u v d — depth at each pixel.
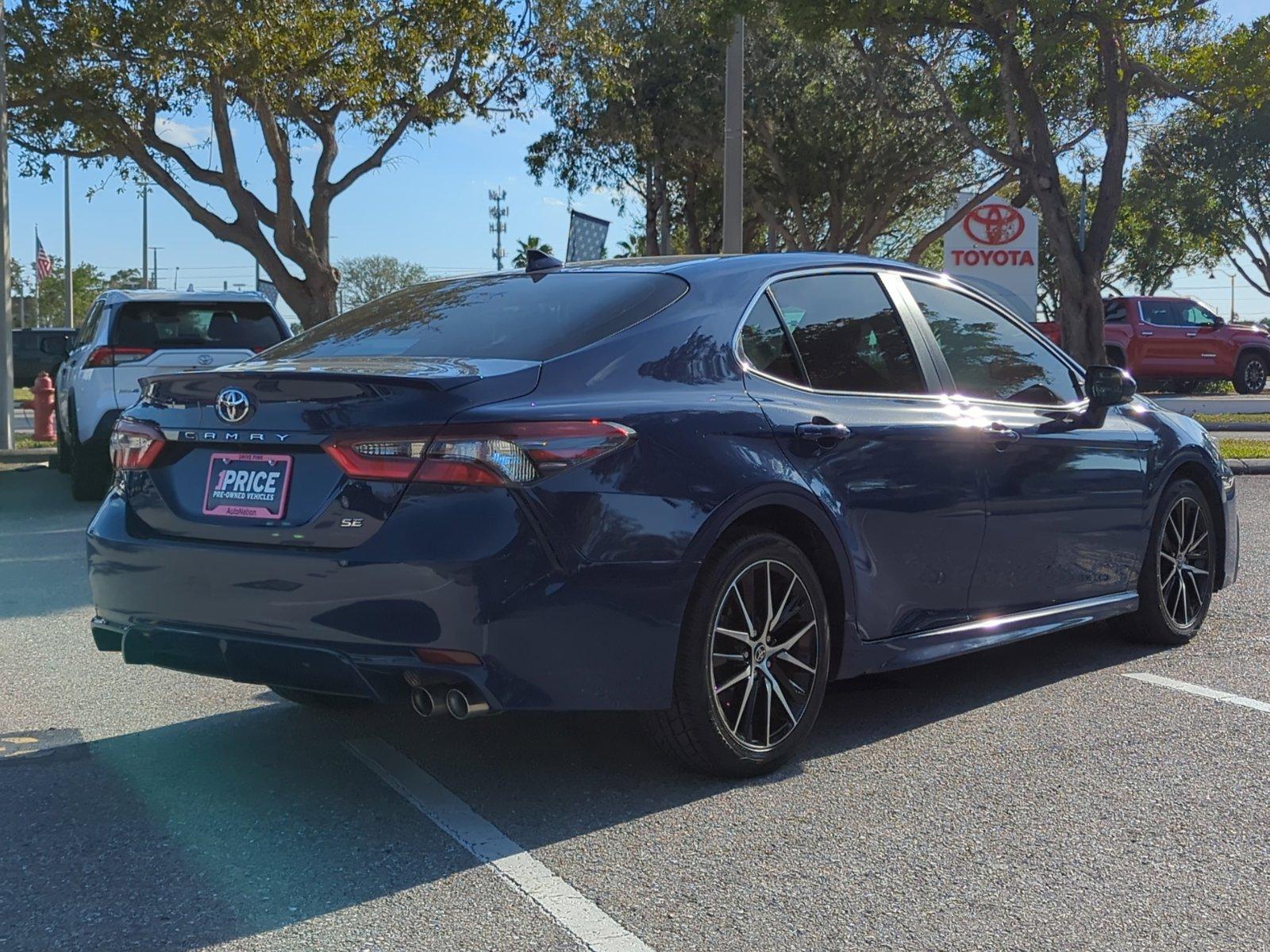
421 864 3.29
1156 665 5.47
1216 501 6.07
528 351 3.76
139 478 3.96
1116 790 3.86
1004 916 2.98
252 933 2.89
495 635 3.33
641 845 3.42
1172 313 27.62
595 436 3.50
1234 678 5.23
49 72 17.38
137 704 4.87
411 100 20.09
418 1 18.84
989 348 5.04
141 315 11.20
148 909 3.02
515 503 3.37
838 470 4.12
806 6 16.89
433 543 3.32
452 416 3.38
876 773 4.02
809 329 4.33
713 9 16.48
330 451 3.48
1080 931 2.90
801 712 4.05
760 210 32.44
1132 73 17.23
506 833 3.51
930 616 4.51
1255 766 4.09
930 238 33.19
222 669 3.73
